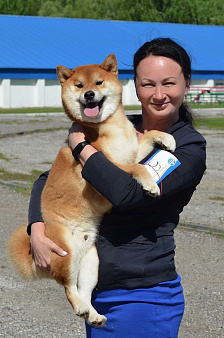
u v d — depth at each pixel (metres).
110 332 3.53
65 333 5.58
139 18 69.19
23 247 4.08
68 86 4.00
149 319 3.40
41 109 40.81
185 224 9.48
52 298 6.52
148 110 3.58
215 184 13.02
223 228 9.16
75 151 3.53
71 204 3.91
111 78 4.00
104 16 85.56
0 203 11.36
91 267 3.79
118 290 3.47
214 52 51.34
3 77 42.16
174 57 3.48
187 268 7.41
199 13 71.88
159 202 3.41
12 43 45.91
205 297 6.41
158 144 3.62
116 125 3.92
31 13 87.31
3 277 7.15
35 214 3.94
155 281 3.41
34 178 14.06
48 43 47.06
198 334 5.51
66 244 3.82
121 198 3.24
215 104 45.62
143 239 3.44
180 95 3.53
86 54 46.72
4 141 22.14
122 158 3.85
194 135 3.50
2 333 5.57
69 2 90.56
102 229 3.51
